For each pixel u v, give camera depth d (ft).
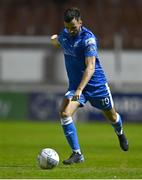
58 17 342.64
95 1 349.00
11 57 310.65
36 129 220.23
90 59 85.51
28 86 284.82
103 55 314.96
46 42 313.12
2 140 170.91
